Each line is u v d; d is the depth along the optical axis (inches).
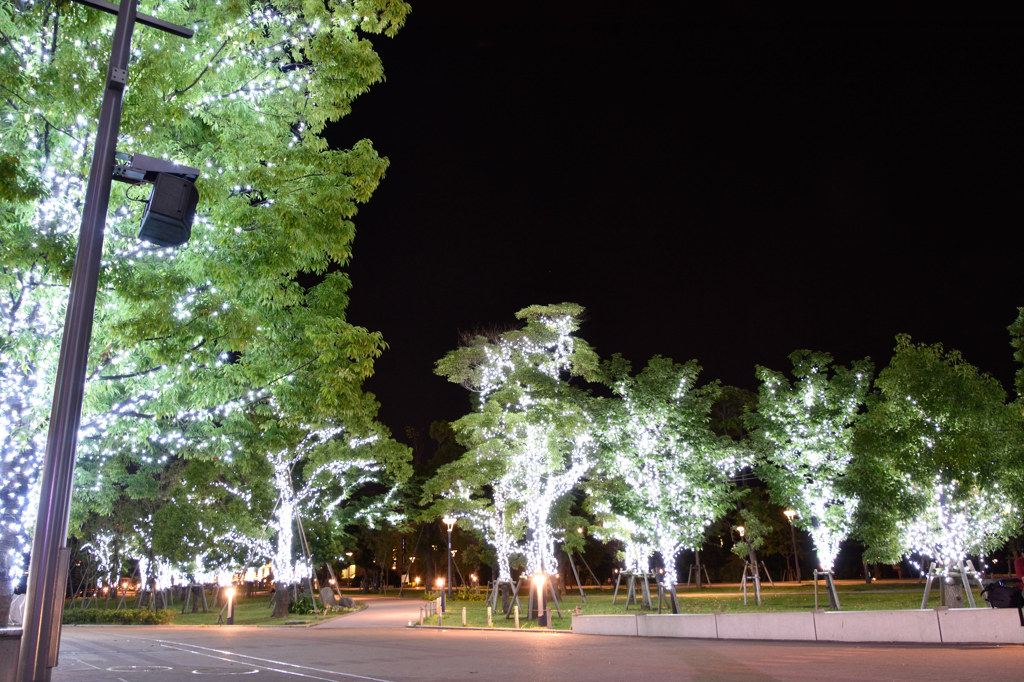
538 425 1091.3
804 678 408.2
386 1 487.5
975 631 562.6
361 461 1614.2
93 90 390.0
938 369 892.0
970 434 864.3
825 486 1010.7
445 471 1187.3
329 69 473.1
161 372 487.5
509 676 458.9
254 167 438.3
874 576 2630.4
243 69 466.0
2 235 381.7
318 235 455.2
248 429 549.0
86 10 399.5
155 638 973.2
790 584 2217.0
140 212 428.1
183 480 1601.9
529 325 1111.6
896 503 885.2
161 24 254.7
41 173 402.9
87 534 1798.7
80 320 208.4
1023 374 909.2
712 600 1439.5
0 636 310.2
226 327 429.7
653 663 517.0
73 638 994.7
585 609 1357.0
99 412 482.0
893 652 533.0
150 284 411.8
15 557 445.1
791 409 1034.1
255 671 518.9
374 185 479.2
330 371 478.6
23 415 433.7
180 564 1592.0
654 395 999.6
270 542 1718.8
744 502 2011.6
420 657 609.6
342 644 791.1
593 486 1096.2
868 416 967.6
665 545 990.4
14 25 399.5
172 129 476.7
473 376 1179.3
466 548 2394.2
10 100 393.7
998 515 887.7
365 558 3622.0
